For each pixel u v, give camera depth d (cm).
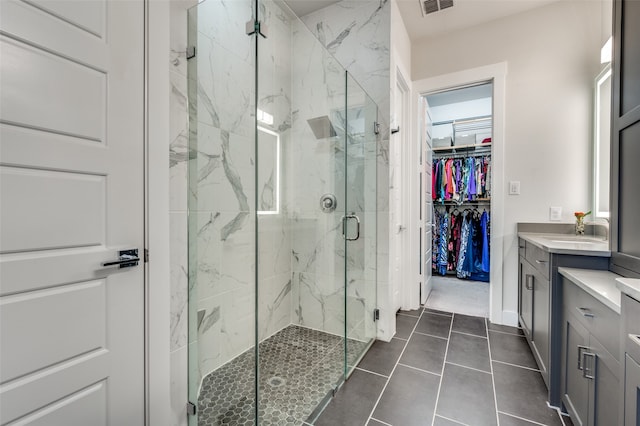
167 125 119
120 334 105
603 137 214
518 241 247
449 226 429
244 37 166
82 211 95
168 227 120
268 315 197
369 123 219
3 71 78
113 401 103
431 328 244
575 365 125
